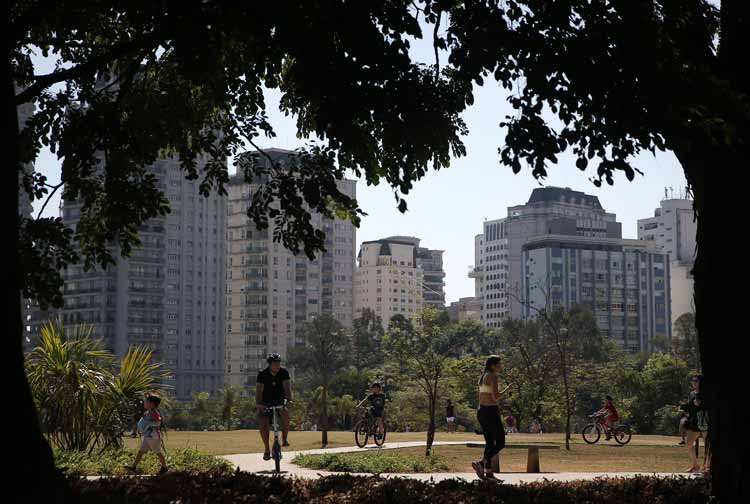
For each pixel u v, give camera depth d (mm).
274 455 17297
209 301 187625
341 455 20359
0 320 7453
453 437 35531
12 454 7293
